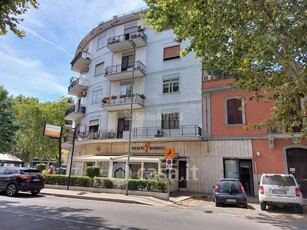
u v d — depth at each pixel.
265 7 5.41
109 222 7.00
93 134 24.42
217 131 18.41
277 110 10.55
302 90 6.47
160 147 20.34
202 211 10.34
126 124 23.30
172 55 22.53
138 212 9.12
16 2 5.94
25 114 31.97
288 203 10.27
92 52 28.91
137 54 24.45
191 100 20.42
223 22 6.36
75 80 29.36
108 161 19.84
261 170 16.41
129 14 25.47
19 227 6.16
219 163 17.83
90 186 16.30
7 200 11.07
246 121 17.52
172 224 7.18
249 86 9.61
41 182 14.11
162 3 8.84
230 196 11.57
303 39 5.05
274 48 5.61
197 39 8.90
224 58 9.39
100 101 25.64
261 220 8.55
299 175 15.60
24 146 34.59
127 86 24.16
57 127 23.34
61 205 10.01
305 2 4.77
